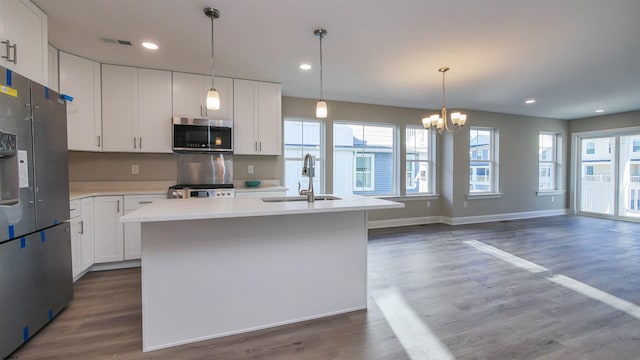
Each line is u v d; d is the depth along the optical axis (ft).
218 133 12.12
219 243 6.37
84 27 8.30
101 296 8.38
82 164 11.84
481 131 20.24
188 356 5.77
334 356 5.76
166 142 11.82
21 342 5.94
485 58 10.52
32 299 6.27
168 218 5.19
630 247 13.44
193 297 6.23
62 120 7.38
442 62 10.91
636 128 19.12
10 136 5.68
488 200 20.08
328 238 7.25
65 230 7.52
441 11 7.47
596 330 6.64
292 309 6.97
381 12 7.51
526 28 8.31
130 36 8.87
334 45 9.49
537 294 8.50
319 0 7.00
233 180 14.23
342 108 16.94
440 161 19.76
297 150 16.34
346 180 17.70
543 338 6.34
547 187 22.76
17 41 6.49
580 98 16.05
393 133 18.76
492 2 7.06
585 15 7.60
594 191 21.70
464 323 6.96
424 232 16.61
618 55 10.22
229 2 7.11
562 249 13.14
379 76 12.48
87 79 10.58
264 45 9.48
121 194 10.48
